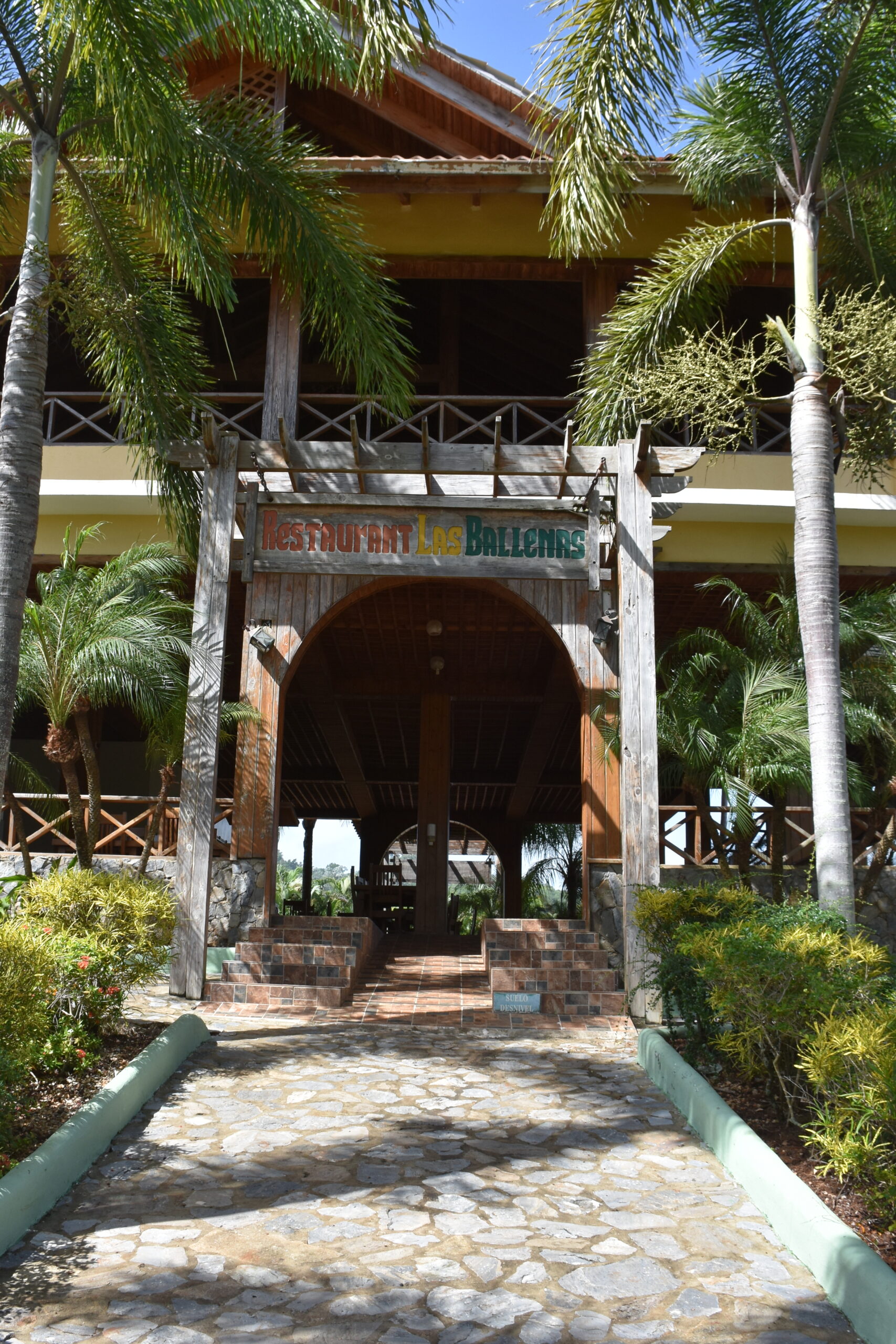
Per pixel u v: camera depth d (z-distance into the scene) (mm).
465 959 10680
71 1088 5223
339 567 9094
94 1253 3639
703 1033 5770
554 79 7648
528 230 11172
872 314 7238
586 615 9922
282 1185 4309
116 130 6977
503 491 9078
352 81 7613
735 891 6699
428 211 11031
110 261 8039
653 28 7355
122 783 15445
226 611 8625
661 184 10336
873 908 9984
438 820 14250
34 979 4539
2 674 5844
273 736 9641
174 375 8430
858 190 8258
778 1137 4770
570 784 19844
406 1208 4094
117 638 8117
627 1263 3645
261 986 8172
